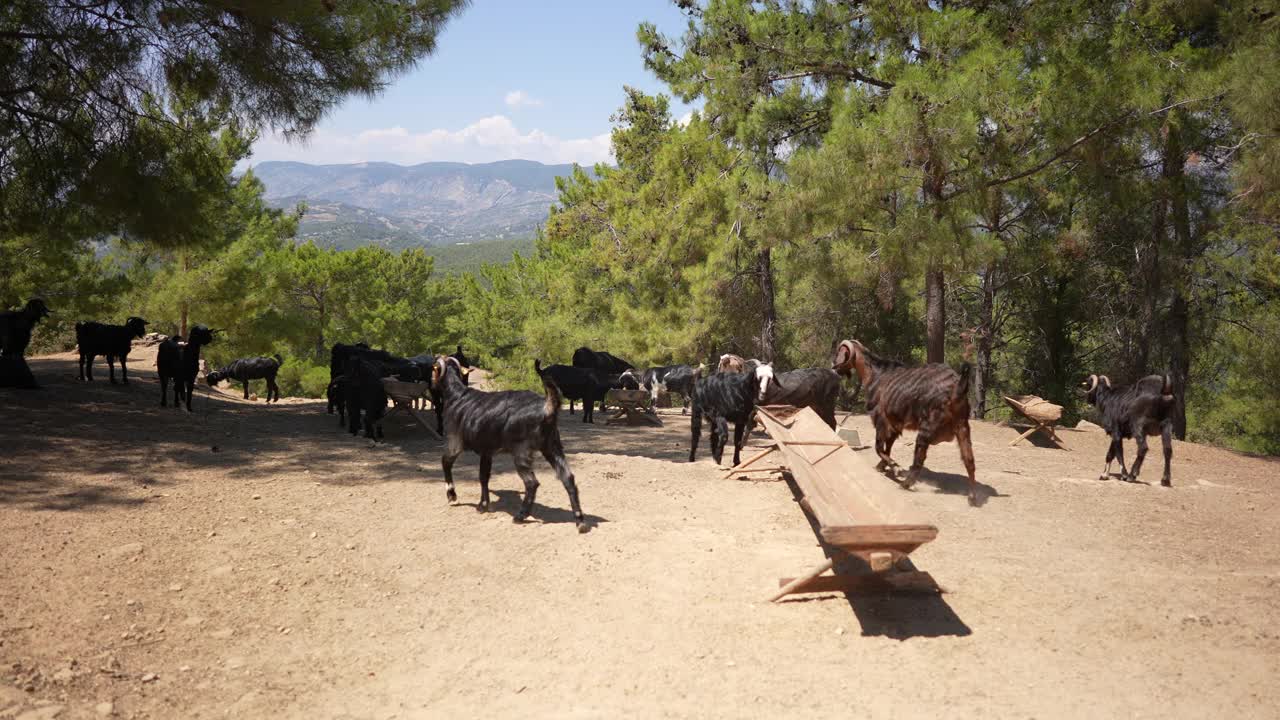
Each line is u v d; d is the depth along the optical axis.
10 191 12.35
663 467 10.51
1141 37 14.35
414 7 12.31
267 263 27.72
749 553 6.89
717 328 22.38
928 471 10.66
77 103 11.54
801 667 4.77
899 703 4.31
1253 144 13.33
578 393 16.03
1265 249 17.25
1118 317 21.42
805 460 7.35
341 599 5.77
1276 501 9.53
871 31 16.41
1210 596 5.93
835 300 23.92
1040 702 4.31
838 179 14.09
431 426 13.05
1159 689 4.45
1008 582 6.18
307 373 28.17
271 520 7.51
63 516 7.12
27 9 10.31
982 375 22.03
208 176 13.26
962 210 14.51
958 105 13.45
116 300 26.73
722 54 18.09
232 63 11.48
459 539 7.14
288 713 4.21
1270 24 13.12
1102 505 8.86
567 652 4.99
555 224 30.23
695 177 21.23
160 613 5.33
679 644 5.10
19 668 4.38
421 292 45.91
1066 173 16.56
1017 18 15.01
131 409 13.71
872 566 5.20
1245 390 25.23
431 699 4.40
